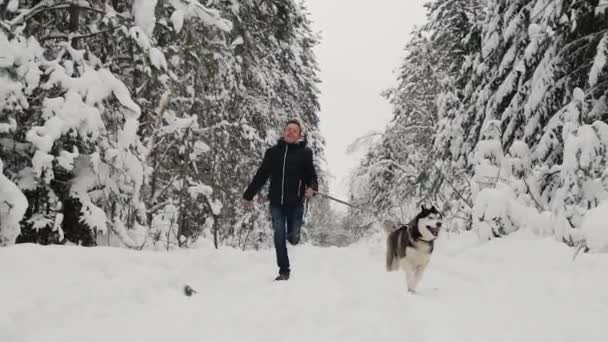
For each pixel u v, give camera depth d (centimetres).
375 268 748
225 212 1501
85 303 414
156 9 854
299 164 631
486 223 918
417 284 615
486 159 1038
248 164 1636
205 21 884
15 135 728
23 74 680
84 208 734
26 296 396
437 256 895
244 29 1448
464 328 400
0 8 725
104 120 801
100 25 841
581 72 1071
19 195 620
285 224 627
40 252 490
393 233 692
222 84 1427
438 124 1627
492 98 1230
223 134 1455
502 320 427
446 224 1234
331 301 480
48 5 815
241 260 734
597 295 507
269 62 1845
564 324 414
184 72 1138
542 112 1082
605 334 386
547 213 854
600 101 1013
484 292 558
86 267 493
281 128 1822
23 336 344
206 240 1228
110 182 774
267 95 1748
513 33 1184
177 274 532
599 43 977
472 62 1683
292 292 519
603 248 685
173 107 1284
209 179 1404
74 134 697
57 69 717
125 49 924
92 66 819
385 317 430
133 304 441
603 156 834
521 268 693
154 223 1088
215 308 447
